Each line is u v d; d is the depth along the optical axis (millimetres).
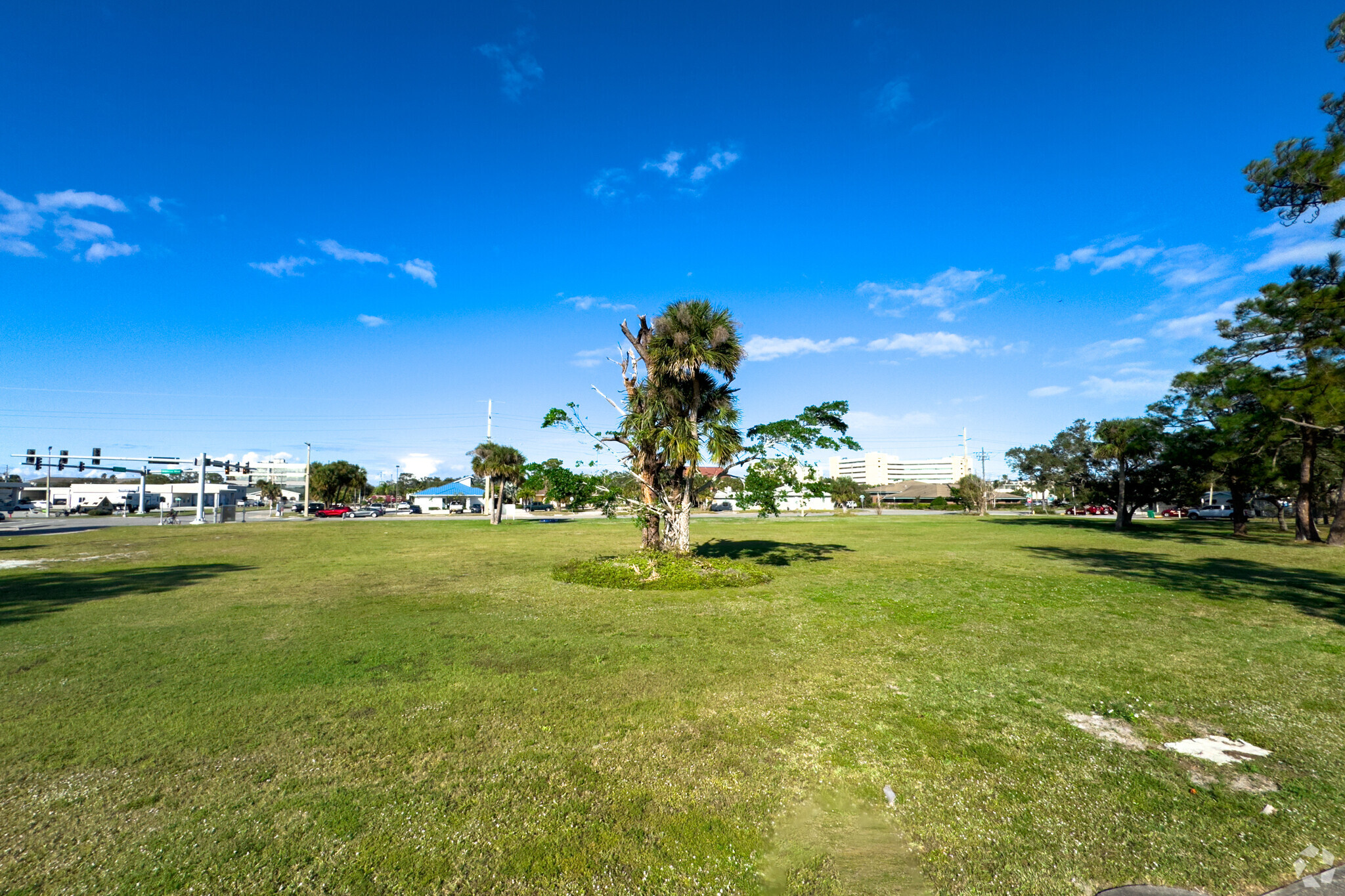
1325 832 3787
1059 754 4906
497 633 9023
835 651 8094
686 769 4598
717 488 18281
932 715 5742
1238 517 32812
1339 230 10070
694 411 16266
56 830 3742
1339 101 9672
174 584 13984
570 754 4852
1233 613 10719
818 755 4867
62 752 4832
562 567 16469
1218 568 17344
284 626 9477
